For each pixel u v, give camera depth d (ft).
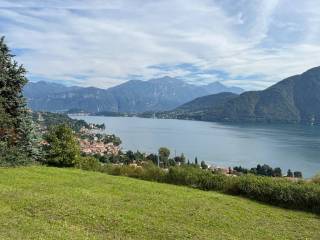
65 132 104.88
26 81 94.68
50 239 37.29
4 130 90.79
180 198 62.80
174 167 88.58
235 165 331.98
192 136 616.80
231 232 46.68
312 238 47.11
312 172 294.66
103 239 39.73
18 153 90.27
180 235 43.32
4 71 91.35
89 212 48.06
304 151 427.74
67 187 64.28
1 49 91.20
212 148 457.68
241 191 71.05
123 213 49.67
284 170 301.02
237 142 526.16
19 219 42.70
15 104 94.07
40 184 64.90
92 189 65.10
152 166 96.89
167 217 50.31
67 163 103.14
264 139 571.69
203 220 50.39
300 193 62.54
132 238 41.29
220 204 61.11
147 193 65.16
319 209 60.54
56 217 45.32
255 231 47.96
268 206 63.41
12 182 64.75
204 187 77.97
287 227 51.26
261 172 229.45
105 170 101.24
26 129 96.22
